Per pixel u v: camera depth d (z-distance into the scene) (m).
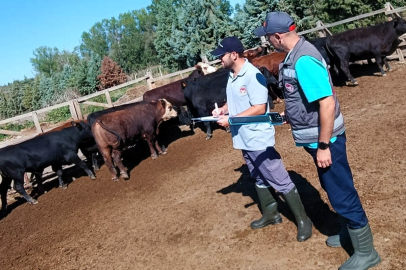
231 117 3.48
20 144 8.55
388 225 3.65
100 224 6.15
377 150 5.40
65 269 5.00
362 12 18.50
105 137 8.11
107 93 11.39
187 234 4.79
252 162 4.00
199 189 6.18
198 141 9.50
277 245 3.90
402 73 9.44
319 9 20.08
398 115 6.59
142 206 6.34
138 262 4.54
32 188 9.77
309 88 2.86
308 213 4.30
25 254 5.89
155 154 9.06
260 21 21.38
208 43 27.33
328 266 3.35
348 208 3.07
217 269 3.85
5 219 8.00
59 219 7.04
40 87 34.50
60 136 8.84
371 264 3.15
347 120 7.16
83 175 9.66
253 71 3.64
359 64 11.13
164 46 33.75
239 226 4.51
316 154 3.13
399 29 9.27
